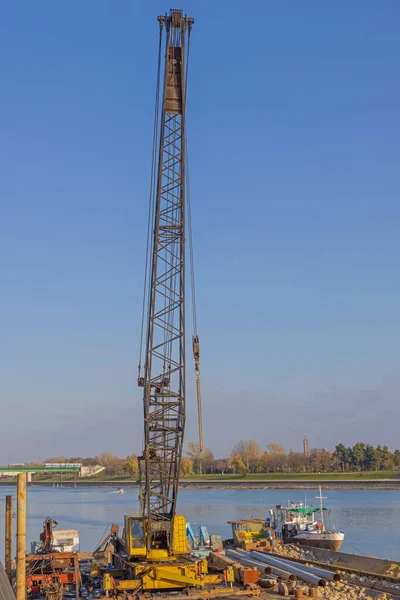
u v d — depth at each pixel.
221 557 54.72
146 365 52.34
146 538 49.25
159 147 53.66
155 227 53.38
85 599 46.41
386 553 77.81
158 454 51.75
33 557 48.94
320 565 58.75
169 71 53.78
